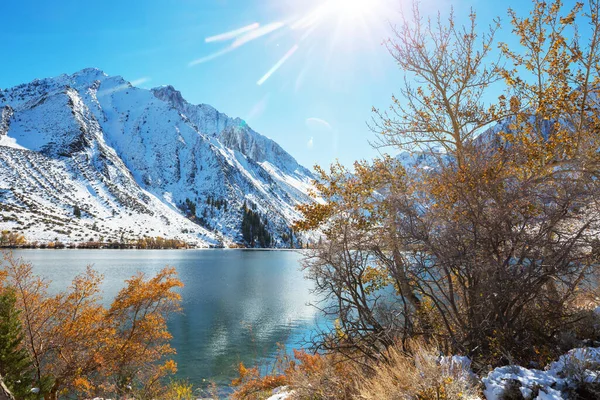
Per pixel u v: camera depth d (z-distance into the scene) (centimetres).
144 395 1694
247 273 8788
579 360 416
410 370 495
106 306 3912
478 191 682
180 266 10100
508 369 434
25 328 1673
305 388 671
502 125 1116
